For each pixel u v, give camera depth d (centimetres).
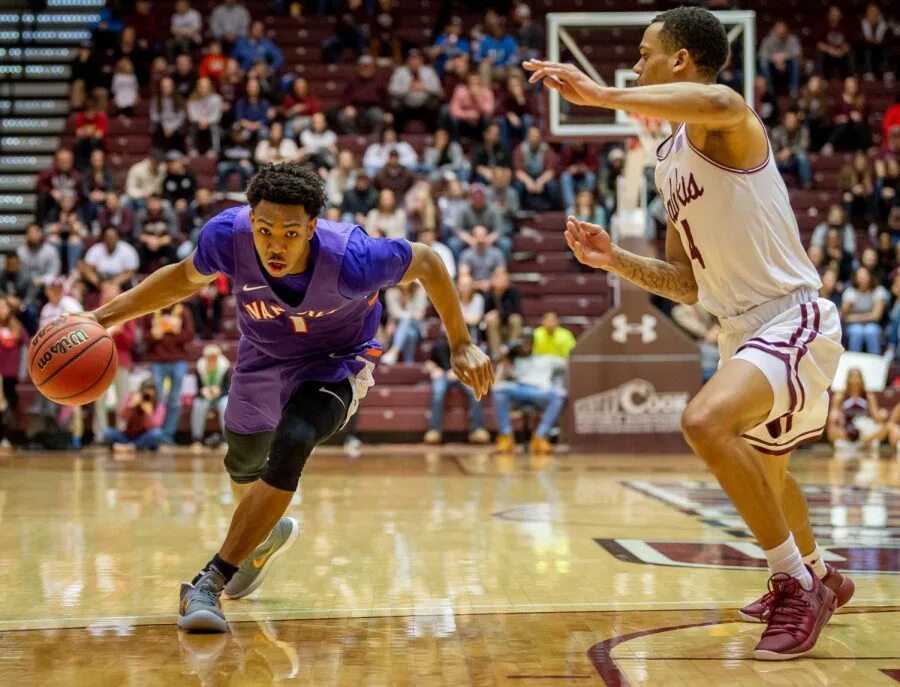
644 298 1054
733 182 277
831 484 739
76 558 407
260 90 1373
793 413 274
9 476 778
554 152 1362
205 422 1111
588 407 1052
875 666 248
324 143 1313
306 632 281
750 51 1062
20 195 1462
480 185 1219
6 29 1639
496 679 234
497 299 1120
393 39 1487
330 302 290
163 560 402
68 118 1459
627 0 1555
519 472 821
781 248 280
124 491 669
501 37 1459
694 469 853
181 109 1349
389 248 295
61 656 256
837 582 307
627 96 256
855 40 1569
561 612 305
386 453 1029
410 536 466
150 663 249
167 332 1092
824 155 1381
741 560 399
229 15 1487
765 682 233
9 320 1116
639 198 1023
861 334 1148
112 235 1170
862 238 1298
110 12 1548
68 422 1089
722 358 295
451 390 1132
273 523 290
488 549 428
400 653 258
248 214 289
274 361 318
